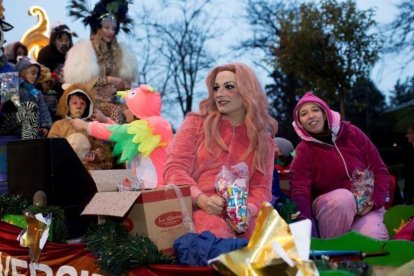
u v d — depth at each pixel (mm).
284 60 14570
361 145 4336
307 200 4113
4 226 3758
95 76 5391
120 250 2973
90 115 4812
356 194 4168
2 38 5055
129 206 3057
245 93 3537
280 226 2598
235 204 3262
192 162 3570
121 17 6020
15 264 3682
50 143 3637
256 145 3541
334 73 14016
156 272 2898
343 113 14367
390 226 4227
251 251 2564
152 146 4352
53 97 6012
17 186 3854
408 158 6914
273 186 4324
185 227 3268
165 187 3254
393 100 21297
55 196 3631
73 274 3312
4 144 4531
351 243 3479
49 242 3443
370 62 14008
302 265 2465
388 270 3256
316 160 4246
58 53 6633
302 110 4281
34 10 8219
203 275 2766
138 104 4590
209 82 3693
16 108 4609
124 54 5938
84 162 4492
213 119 3592
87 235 3305
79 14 5770
